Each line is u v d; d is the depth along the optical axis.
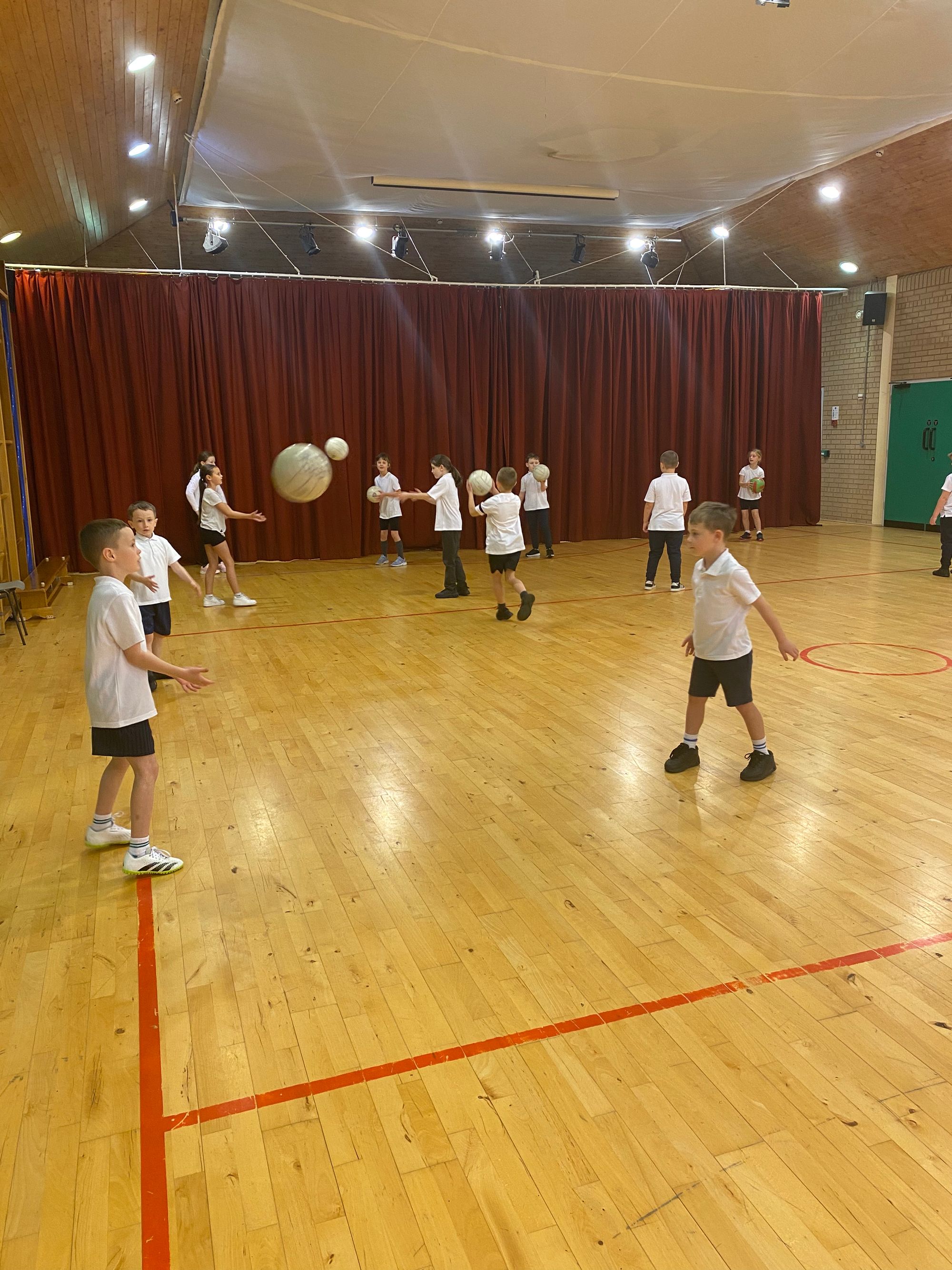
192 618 7.98
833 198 10.91
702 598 3.88
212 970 2.66
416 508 12.40
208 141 8.35
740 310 13.30
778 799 3.84
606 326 12.78
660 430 13.40
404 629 7.39
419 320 11.95
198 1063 2.25
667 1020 2.38
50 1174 1.90
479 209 10.97
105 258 11.31
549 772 4.20
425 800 3.90
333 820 3.72
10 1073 2.22
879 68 6.80
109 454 10.84
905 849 3.36
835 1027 2.33
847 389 13.97
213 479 8.23
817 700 5.17
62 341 10.52
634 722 4.89
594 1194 1.82
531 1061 2.23
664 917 2.91
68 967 2.69
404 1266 1.67
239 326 11.20
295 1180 1.87
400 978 2.60
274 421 11.47
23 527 9.70
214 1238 1.74
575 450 12.97
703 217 12.18
